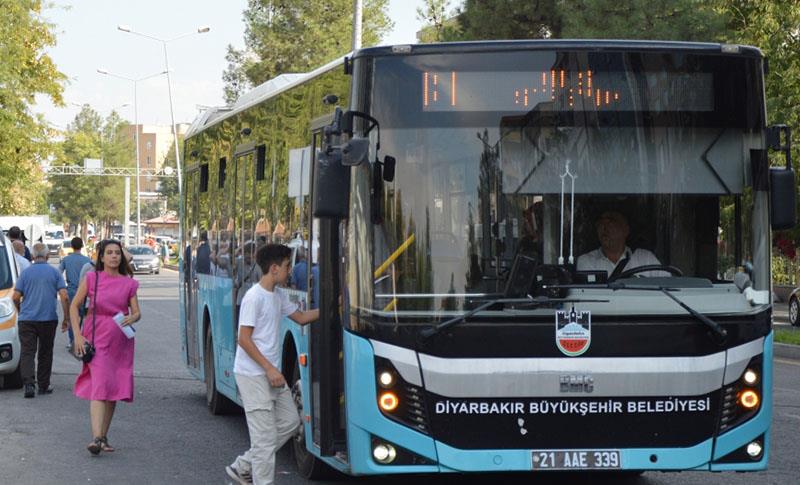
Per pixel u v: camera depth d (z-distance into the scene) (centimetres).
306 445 1079
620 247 896
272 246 984
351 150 866
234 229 1413
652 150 905
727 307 897
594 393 879
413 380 878
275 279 982
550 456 880
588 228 894
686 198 905
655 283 892
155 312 3888
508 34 3334
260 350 977
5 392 1842
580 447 881
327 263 947
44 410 1625
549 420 880
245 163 1369
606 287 885
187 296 1808
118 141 13512
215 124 1585
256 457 980
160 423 1510
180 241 1927
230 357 1416
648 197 902
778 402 1723
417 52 905
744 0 3269
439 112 901
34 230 3625
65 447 1320
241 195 1384
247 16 6731
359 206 899
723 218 906
